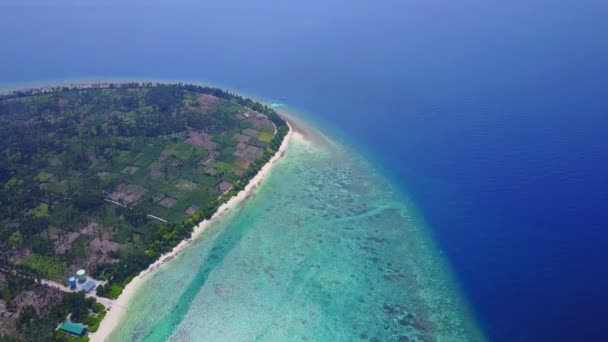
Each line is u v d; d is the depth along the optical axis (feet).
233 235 447.42
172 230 439.63
